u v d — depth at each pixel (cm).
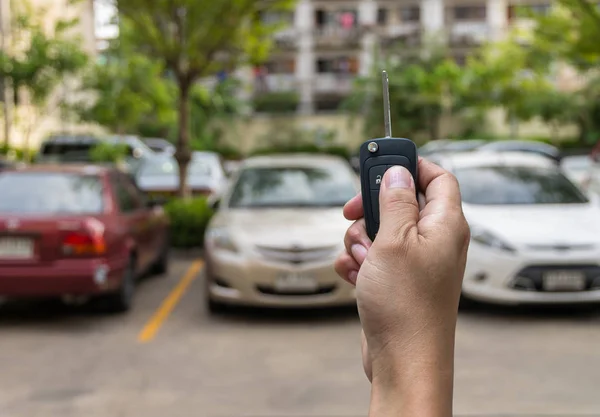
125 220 708
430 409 60
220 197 808
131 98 1599
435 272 64
